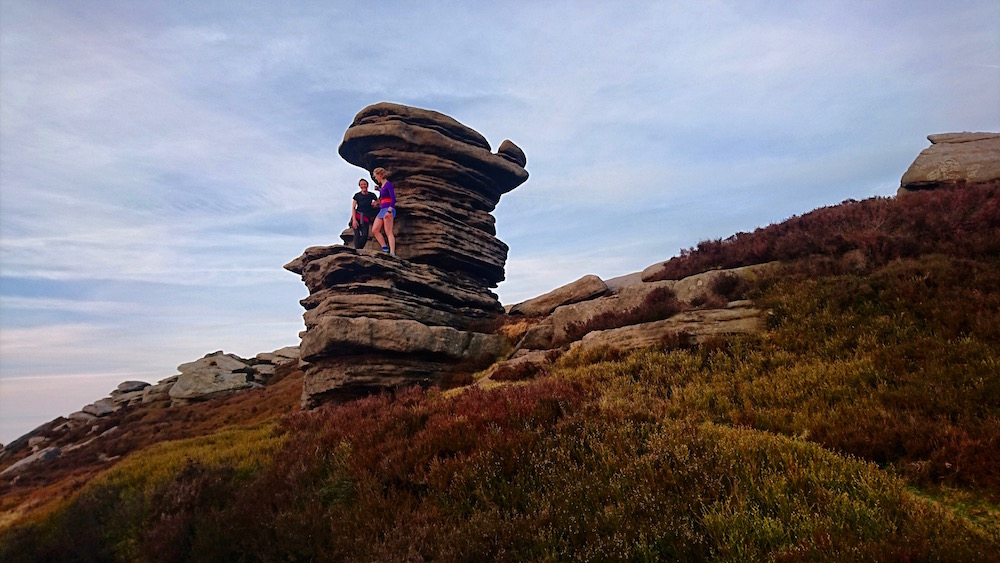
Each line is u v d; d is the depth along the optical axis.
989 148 19.09
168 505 9.88
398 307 20.41
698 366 11.83
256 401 30.27
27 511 15.89
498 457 7.97
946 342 9.36
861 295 12.00
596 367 13.30
